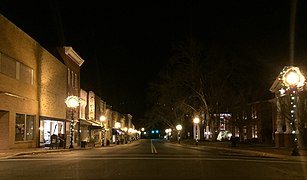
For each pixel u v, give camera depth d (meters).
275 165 21.19
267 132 62.19
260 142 61.38
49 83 46.12
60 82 51.00
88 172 16.44
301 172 17.41
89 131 68.81
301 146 36.88
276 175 16.03
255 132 68.19
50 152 34.09
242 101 56.06
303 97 35.62
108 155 29.08
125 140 87.94
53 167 18.64
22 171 16.78
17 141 36.38
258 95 56.81
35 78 41.41
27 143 38.72
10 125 34.50
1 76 33.12
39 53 42.72
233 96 56.28
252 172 17.11
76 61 59.78
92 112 70.75
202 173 16.28
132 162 21.84
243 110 56.88
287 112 36.53
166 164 20.58
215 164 21.03
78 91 61.25
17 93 36.75
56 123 50.19
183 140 88.50
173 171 16.92
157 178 14.46
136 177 14.73
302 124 35.66
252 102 58.31
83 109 64.94
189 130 100.81
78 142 60.31
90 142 57.72
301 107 35.81
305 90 35.19
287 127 42.88
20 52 37.34
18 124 36.78
